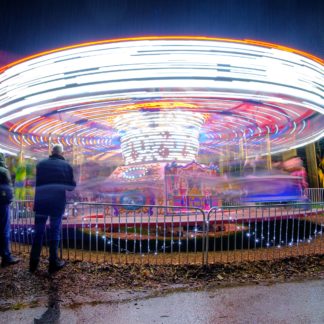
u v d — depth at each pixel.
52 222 5.45
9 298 4.45
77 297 4.50
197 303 4.31
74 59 7.92
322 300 4.39
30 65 8.30
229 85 7.85
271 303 4.30
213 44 7.68
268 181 11.63
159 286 4.97
